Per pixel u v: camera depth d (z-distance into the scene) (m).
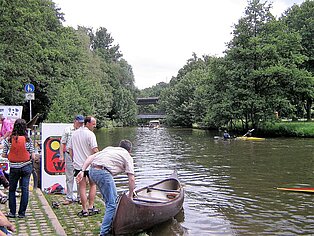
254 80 40.84
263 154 22.81
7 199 8.30
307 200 11.28
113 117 84.00
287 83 41.31
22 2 25.16
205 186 13.40
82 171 6.39
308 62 45.19
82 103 33.00
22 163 6.82
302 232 8.33
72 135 7.45
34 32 27.62
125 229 6.63
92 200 7.68
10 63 23.48
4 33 23.48
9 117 10.52
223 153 23.80
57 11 46.16
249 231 8.38
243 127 43.59
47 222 6.75
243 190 12.72
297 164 18.52
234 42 42.03
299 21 46.22
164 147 28.78
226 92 41.28
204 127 59.06
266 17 41.78
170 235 7.96
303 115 51.81
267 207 10.47
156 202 8.00
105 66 85.12
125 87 99.31
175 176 11.07
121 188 13.01
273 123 39.06
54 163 9.81
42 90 32.50
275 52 39.75
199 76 73.44
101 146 29.66
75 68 40.53
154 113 101.12
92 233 6.48
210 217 9.42
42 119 35.28
